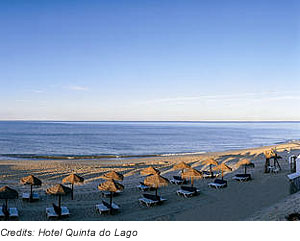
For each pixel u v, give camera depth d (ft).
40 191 61.72
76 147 193.16
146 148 195.00
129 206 50.78
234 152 152.35
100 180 73.97
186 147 204.23
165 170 90.74
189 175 58.65
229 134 378.94
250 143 241.14
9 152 159.53
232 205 48.88
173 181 69.62
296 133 408.87
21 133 345.10
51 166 97.66
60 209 44.01
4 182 70.18
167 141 254.88
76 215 45.78
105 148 191.21
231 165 99.86
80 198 55.88
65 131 411.34
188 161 112.98
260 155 130.52
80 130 456.86
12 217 43.91
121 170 89.71
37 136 294.66
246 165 72.13
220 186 64.08
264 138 305.12
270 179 71.15
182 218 42.78
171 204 51.55
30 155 144.77
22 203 52.16
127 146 206.59
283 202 45.16
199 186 66.13
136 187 66.23
